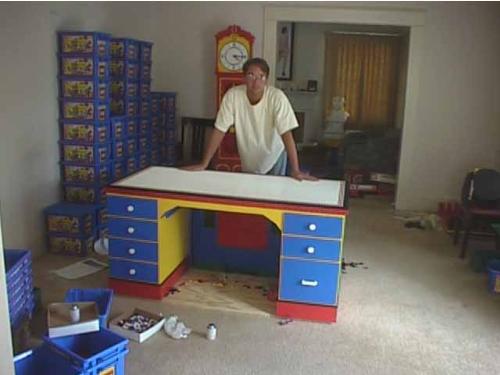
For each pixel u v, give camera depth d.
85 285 3.12
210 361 2.38
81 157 3.81
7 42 3.18
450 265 3.69
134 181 3.02
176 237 3.17
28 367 2.02
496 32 4.72
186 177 3.15
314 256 2.71
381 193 5.86
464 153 5.02
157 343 2.51
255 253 3.35
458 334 2.70
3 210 3.23
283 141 3.18
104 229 3.83
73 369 1.95
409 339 2.63
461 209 4.14
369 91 6.99
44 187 3.67
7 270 2.28
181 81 5.28
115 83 4.18
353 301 3.05
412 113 5.00
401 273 3.51
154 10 5.15
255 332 2.65
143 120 4.55
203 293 3.08
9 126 3.25
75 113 3.76
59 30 3.76
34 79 3.47
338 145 6.57
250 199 2.71
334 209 2.62
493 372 2.36
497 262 3.39
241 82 4.84
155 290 2.97
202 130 5.23
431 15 4.76
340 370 2.34
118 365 2.08
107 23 4.69
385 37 6.82
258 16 5.01
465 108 4.92
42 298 2.93
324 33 6.96
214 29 5.12
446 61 4.84
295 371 2.32
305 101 7.17
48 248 3.66
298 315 2.81
